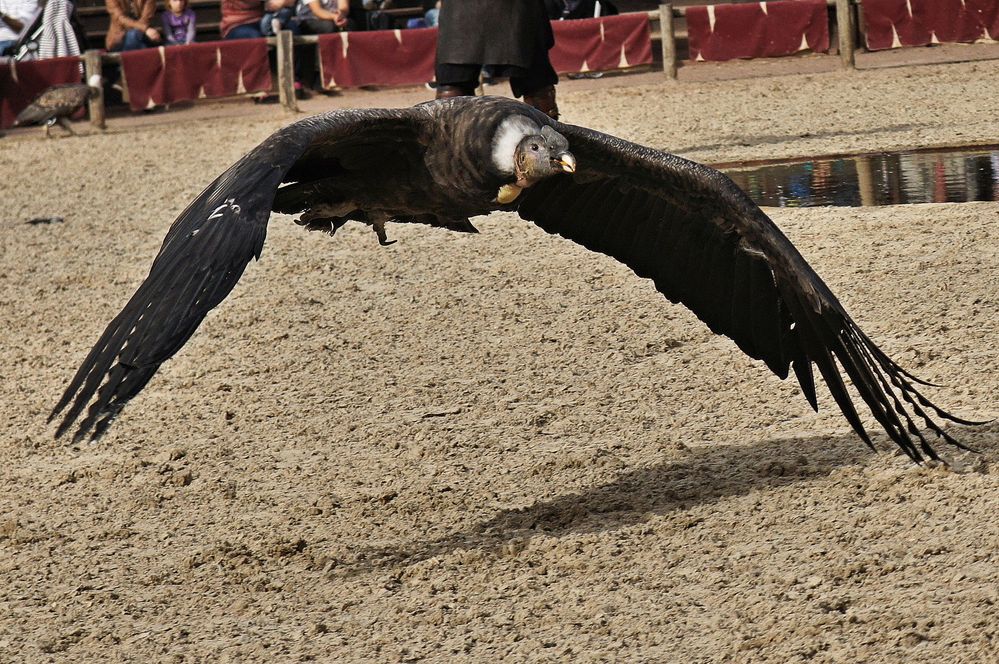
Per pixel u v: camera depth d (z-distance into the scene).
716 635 11.43
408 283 24.28
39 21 51.69
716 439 16.16
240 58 51.66
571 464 15.73
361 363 20.22
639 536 13.59
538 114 13.34
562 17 53.16
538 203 14.72
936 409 12.60
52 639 12.60
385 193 13.84
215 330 22.45
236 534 14.80
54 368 21.39
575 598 12.40
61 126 49.44
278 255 27.23
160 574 13.89
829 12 53.66
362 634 12.14
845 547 12.79
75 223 32.38
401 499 15.30
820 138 35.88
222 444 17.61
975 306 19.44
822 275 21.94
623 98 48.47
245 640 12.24
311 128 11.80
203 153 42.66
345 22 54.09
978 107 39.22
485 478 15.68
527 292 23.06
